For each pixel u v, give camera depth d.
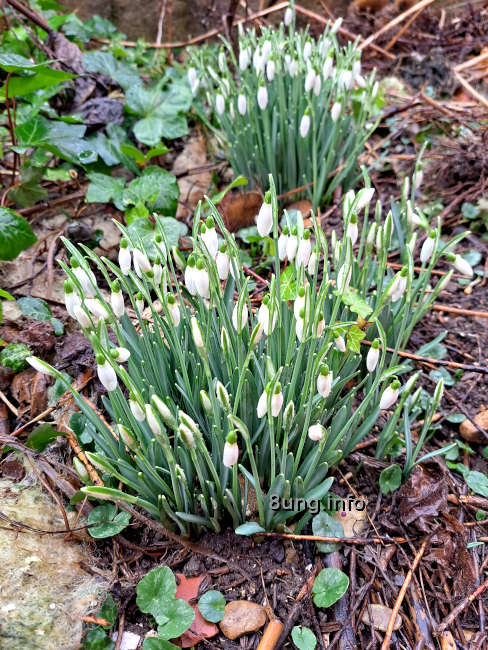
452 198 0.80
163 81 0.84
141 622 0.42
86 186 0.76
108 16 1.08
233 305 0.47
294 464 0.43
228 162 0.83
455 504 0.50
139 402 0.37
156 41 1.11
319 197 0.74
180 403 0.49
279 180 0.76
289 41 0.68
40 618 0.40
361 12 1.10
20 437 0.51
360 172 0.83
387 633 0.41
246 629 0.41
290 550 0.46
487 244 0.74
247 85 0.71
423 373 0.60
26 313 0.58
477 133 0.82
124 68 0.87
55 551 0.44
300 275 0.39
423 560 0.46
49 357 0.57
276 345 0.45
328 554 0.46
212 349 0.47
